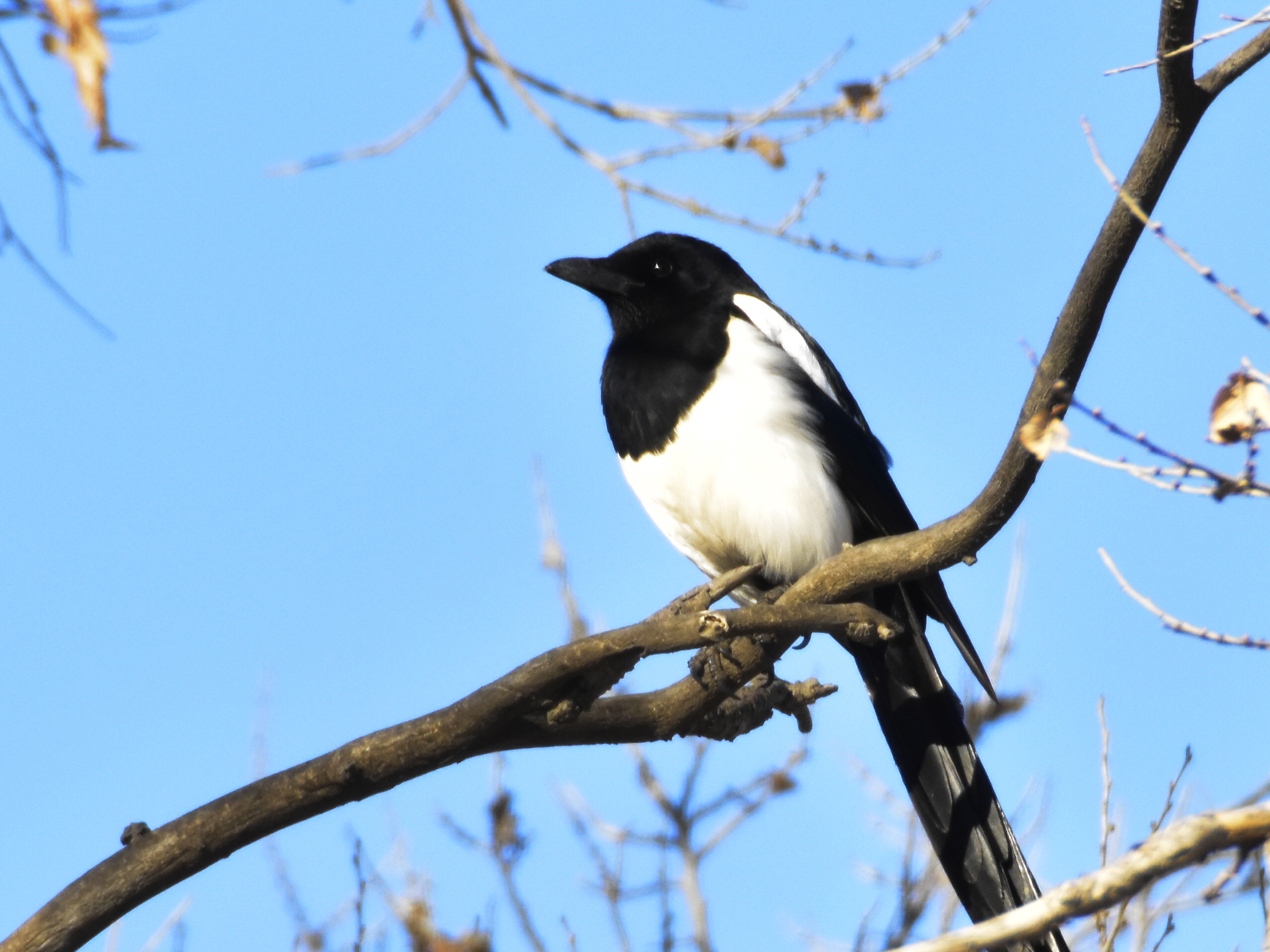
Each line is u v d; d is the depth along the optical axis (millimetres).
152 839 7137
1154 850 5035
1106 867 5078
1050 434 5902
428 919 9570
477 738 7477
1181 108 7188
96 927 7074
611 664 7594
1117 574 6273
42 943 6914
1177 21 6891
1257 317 5551
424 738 7383
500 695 7406
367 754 7320
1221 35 6848
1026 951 7840
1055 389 6840
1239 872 5227
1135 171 7426
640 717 9023
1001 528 8461
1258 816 5078
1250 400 5531
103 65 5375
